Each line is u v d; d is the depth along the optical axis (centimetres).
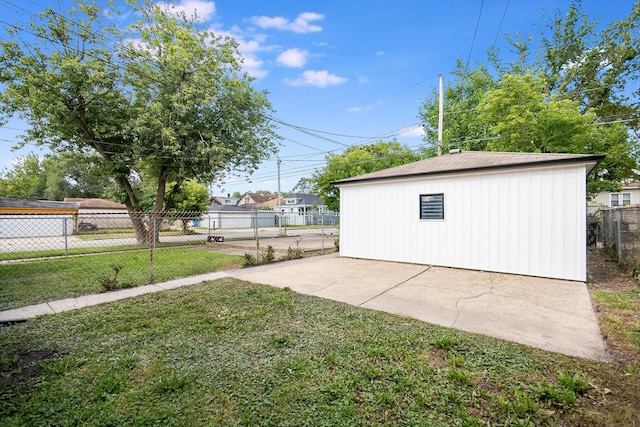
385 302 455
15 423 188
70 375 248
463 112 1822
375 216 827
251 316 394
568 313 391
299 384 235
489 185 643
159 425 189
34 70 1051
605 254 916
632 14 1361
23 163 3572
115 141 1265
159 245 1384
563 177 564
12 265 800
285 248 1241
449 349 290
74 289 539
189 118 1273
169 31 1276
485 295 480
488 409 203
